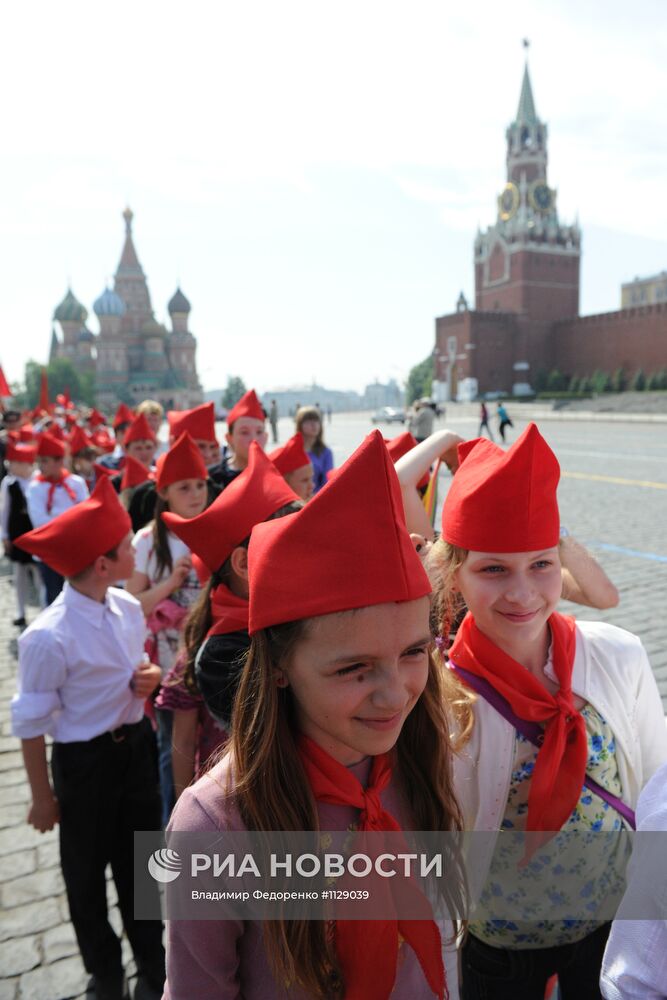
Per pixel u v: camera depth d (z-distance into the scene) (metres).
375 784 1.14
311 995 1.08
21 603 6.87
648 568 7.83
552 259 79.50
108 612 2.53
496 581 1.48
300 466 3.96
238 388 145.25
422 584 0.99
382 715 1.00
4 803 3.81
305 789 1.07
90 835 2.49
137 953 2.56
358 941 1.07
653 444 23.91
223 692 1.86
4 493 6.71
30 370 126.75
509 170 93.31
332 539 0.96
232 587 2.11
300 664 1.01
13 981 2.61
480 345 76.69
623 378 68.56
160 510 3.35
